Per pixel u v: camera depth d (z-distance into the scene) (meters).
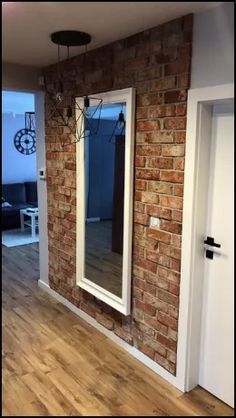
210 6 1.70
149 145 2.18
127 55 2.24
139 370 2.38
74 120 2.83
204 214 2.04
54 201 3.29
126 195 2.34
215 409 2.05
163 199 2.14
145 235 2.31
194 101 1.88
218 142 1.95
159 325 2.29
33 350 2.59
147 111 2.16
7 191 6.62
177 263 2.11
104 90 2.47
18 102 5.70
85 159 2.82
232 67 1.68
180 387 2.20
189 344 2.13
